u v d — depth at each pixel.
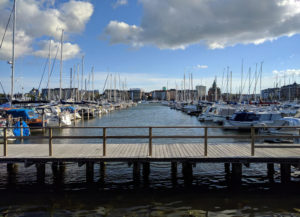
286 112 31.62
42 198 7.65
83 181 9.16
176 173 9.75
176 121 36.16
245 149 9.58
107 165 11.19
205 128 8.47
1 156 8.43
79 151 9.27
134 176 8.98
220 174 9.88
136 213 6.57
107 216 6.39
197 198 7.61
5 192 8.15
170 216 6.38
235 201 7.36
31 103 27.09
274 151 9.25
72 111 36.38
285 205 7.07
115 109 71.44
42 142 18.66
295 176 9.59
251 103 46.34
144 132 25.19
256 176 9.66
